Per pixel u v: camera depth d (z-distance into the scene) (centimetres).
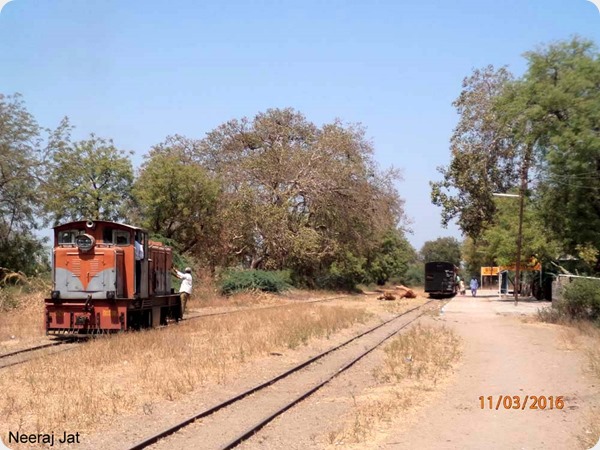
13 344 1944
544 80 3031
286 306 3934
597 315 2781
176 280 3872
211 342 1997
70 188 4166
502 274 6038
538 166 3175
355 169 5888
